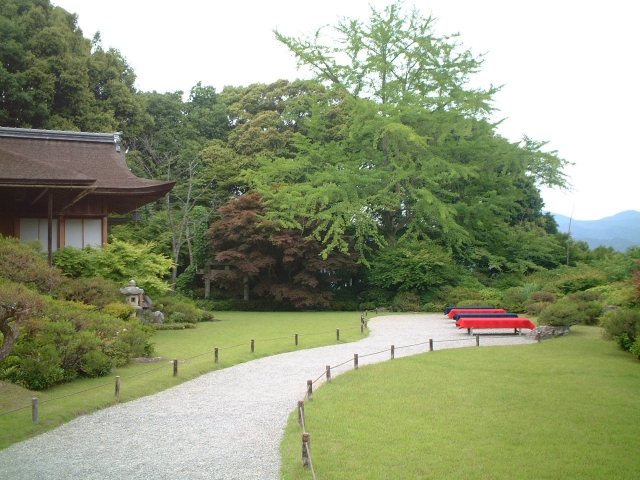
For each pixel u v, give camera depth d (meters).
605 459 7.73
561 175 35.78
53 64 35.56
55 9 39.72
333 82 36.31
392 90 34.84
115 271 22.27
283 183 34.97
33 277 16.05
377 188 34.22
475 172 35.78
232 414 10.23
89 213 24.03
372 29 35.12
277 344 18.45
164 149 42.94
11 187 19.47
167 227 37.22
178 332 21.89
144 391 11.88
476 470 7.31
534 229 39.84
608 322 16.62
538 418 9.59
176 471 7.50
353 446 8.20
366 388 11.72
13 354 12.14
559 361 14.66
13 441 8.76
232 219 33.06
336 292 36.62
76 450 8.38
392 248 35.09
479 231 37.34
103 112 38.56
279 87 46.56
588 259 37.78
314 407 10.27
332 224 34.03
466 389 11.60
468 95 35.16
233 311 33.78
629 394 11.20
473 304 28.22
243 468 7.57
